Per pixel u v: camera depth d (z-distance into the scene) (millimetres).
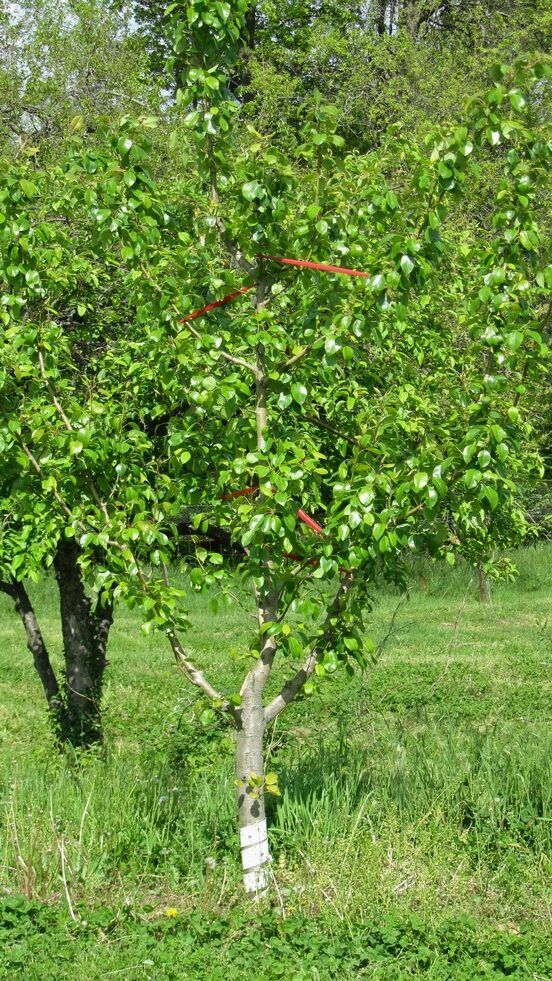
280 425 5930
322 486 6859
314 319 5320
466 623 17797
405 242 4824
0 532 7176
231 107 5418
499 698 11766
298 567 5289
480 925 5238
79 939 5109
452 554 6680
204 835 6324
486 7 24469
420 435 5547
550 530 19375
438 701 11555
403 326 5770
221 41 5473
